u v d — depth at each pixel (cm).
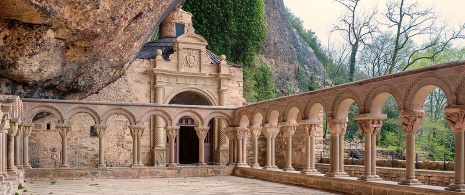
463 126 1202
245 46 4147
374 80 1514
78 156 2703
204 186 1864
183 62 2964
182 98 3250
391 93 1438
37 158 2606
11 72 1666
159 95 2870
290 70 4750
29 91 2019
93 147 2744
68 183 1984
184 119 3070
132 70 2845
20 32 1429
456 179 1203
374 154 1570
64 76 1970
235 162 2530
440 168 2020
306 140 1927
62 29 1484
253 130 2372
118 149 2792
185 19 3550
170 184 1952
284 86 4600
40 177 2147
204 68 3014
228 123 2570
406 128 1378
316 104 1900
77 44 1661
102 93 2756
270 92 4291
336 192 1650
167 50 3123
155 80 2881
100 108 2303
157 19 1942
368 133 1568
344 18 4162
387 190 1416
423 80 1311
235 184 1961
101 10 1429
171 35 3494
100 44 1716
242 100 3128
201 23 4012
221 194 1570
